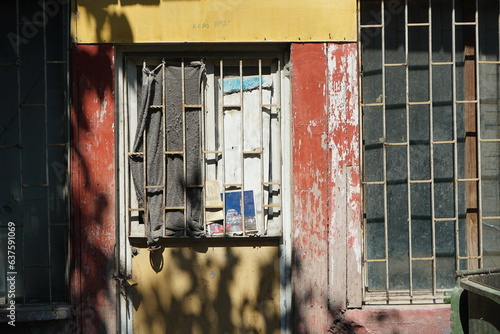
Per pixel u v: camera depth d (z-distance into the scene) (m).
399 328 5.38
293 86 5.33
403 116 5.52
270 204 5.51
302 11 5.32
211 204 5.45
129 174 5.45
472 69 5.53
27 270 5.40
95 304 5.28
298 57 5.34
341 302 5.38
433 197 5.51
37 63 5.41
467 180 5.51
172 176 5.42
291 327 5.43
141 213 5.45
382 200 5.52
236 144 5.48
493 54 5.50
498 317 3.90
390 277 5.53
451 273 5.53
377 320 5.37
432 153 5.50
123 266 5.42
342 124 5.36
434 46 5.53
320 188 5.35
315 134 5.34
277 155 5.52
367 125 5.51
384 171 5.48
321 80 5.35
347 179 5.37
